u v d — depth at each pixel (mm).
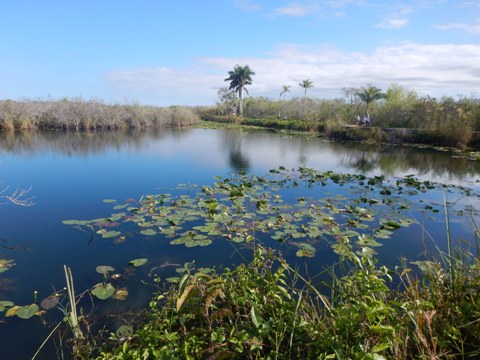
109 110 24625
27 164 10797
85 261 3963
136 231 4867
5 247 4340
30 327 2768
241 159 12531
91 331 2697
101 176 9141
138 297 3191
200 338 2154
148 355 2016
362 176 9062
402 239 4836
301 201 6609
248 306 2404
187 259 4008
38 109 21594
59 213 5785
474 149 15594
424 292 2381
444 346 1792
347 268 3766
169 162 11633
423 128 19188
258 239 4668
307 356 1946
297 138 20297
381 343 1703
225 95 43438
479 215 6035
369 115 22906
